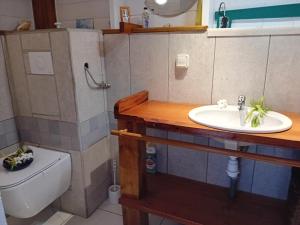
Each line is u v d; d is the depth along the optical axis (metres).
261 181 1.54
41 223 1.75
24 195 1.36
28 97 1.69
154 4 1.65
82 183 1.72
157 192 1.58
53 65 1.54
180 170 1.76
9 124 1.74
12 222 1.72
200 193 1.57
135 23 1.75
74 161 1.69
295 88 1.32
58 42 1.48
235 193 1.53
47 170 1.49
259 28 1.31
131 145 1.40
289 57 1.29
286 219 1.33
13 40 1.61
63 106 1.60
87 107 1.65
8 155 1.61
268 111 1.30
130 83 1.72
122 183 1.51
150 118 1.25
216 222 1.32
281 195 1.51
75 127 1.60
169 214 1.39
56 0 1.92
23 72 1.65
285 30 1.26
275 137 1.00
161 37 1.54
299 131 1.07
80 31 1.52
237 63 1.40
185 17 1.60
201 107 1.41
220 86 1.47
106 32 1.70
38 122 1.72
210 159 1.64
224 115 1.38
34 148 1.73
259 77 1.38
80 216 1.82
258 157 1.07
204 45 1.45
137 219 1.54
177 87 1.58
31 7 1.92
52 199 1.59
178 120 1.23
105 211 1.86
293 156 1.41
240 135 1.05
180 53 1.52
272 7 1.45
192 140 1.65
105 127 1.87
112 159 1.98
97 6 1.79
